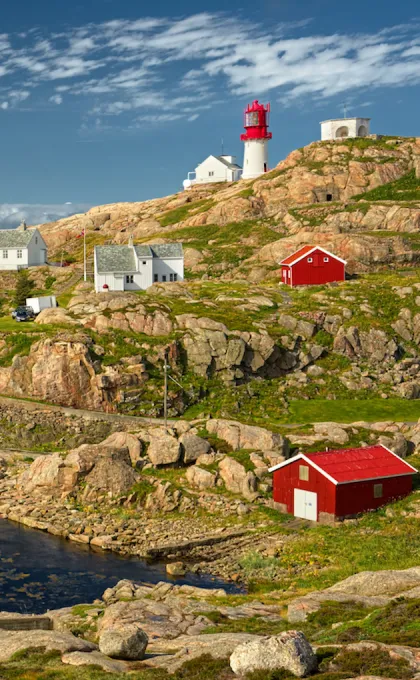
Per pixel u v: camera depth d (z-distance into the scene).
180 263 129.50
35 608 47.00
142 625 37.66
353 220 149.88
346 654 28.75
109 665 30.78
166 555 56.88
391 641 30.66
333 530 58.50
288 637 28.61
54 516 63.91
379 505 62.31
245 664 28.27
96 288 124.06
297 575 51.16
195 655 31.14
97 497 66.19
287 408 90.12
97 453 68.06
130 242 128.38
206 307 105.06
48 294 129.38
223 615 40.16
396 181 164.75
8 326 99.56
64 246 182.50
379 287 115.56
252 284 124.06
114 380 88.50
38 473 69.25
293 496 62.62
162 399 88.69
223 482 66.69
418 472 67.00
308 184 164.88
